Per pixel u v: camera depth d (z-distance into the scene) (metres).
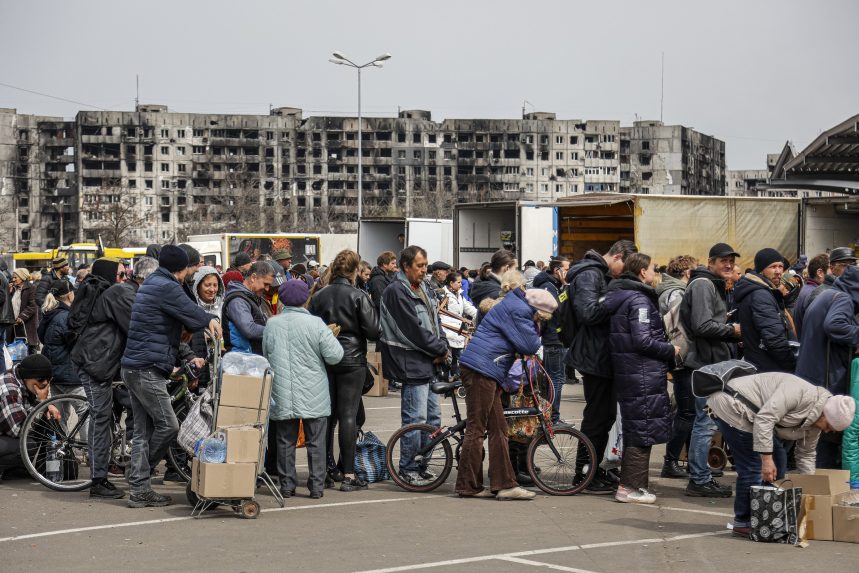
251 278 9.77
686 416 9.99
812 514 7.53
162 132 162.62
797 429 7.43
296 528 7.98
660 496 9.33
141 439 8.79
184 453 9.49
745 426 7.40
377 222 33.72
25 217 166.50
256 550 7.27
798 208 23.86
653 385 8.91
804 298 9.48
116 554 7.14
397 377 9.79
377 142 168.00
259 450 8.51
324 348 9.10
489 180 171.00
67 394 10.25
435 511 8.66
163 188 162.50
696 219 23.27
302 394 9.06
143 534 7.77
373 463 9.95
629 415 8.95
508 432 9.41
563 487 9.42
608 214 25.05
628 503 8.98
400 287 9.77
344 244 42.19
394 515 8.48
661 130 177.25
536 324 9.39
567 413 14.79
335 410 9.84
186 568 6.77
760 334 8.93
